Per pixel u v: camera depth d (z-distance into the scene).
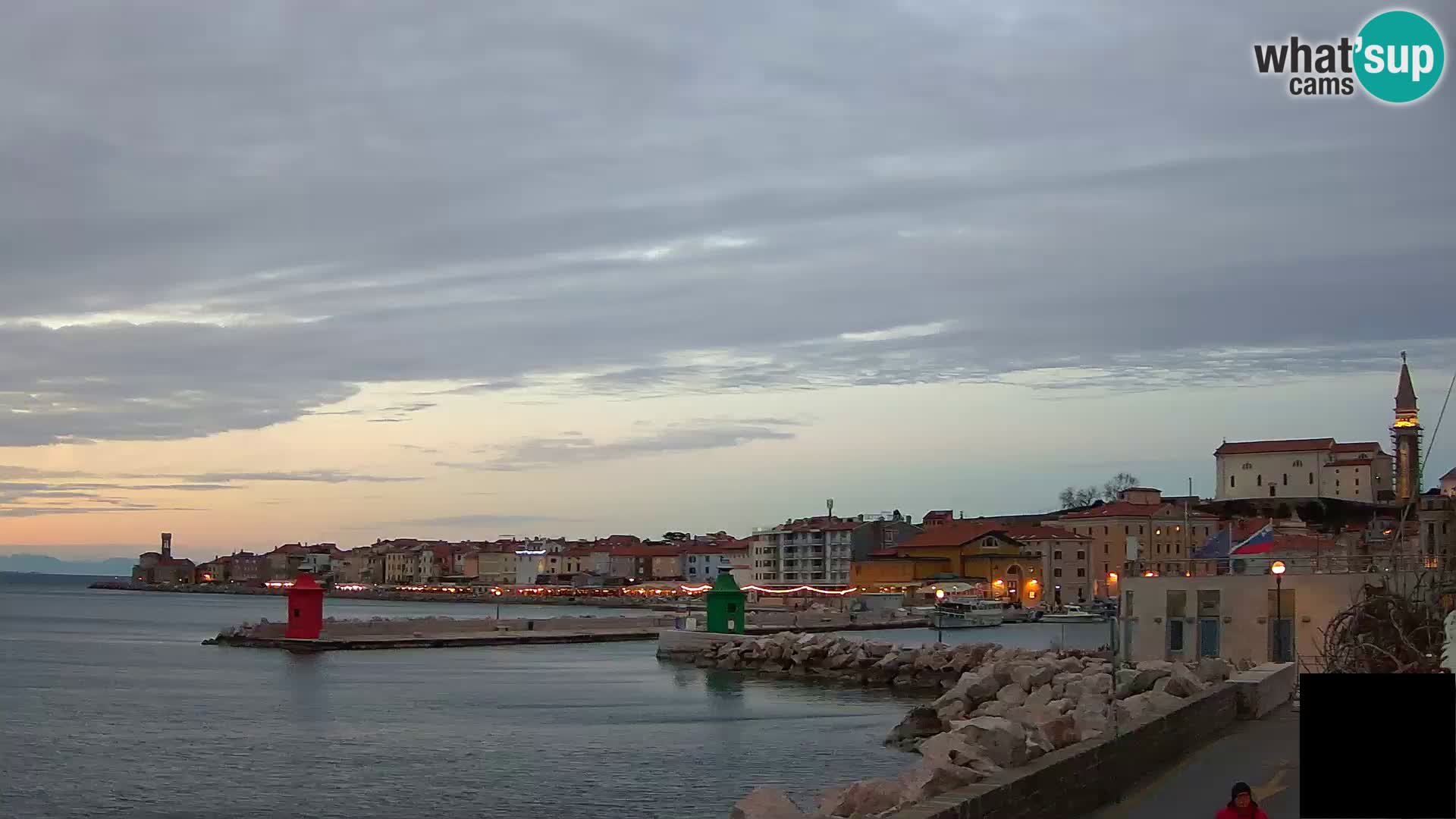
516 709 63.19
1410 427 176.00
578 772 43.44
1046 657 58.06
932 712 52.69
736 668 90.19
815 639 87.88
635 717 59.56
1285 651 50.75
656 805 38.03
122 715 61.06
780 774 42.91
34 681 80.00
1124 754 23.39
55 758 47.47
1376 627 39.22
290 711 62.59
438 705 65.31
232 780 42.75
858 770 43.69
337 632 114.50
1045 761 20.03
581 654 107.88
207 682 79.12
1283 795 23.11
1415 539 64.50
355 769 44.66
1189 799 22.62
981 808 16.84
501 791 40.22
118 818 37.00
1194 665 46.56
